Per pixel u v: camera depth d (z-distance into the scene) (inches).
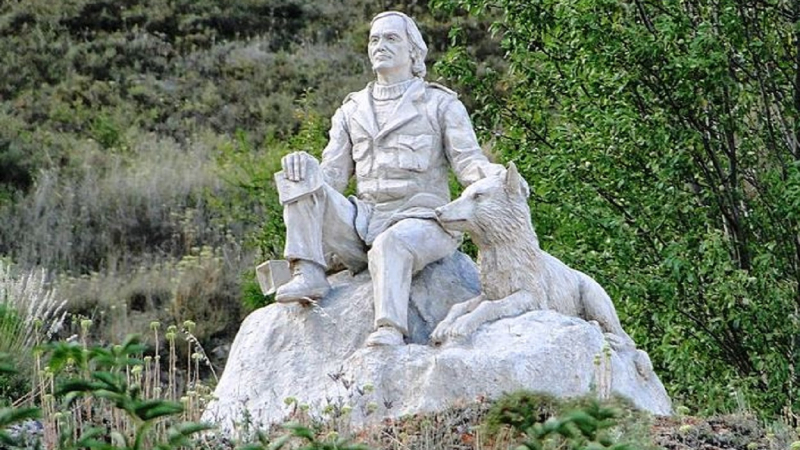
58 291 1101.1
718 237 784.3
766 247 820.0
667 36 816.3
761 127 850.8
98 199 1258.6
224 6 1718.8
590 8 843.4
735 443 490.9
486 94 899.4
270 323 567.2
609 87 852.6
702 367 768.3
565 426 311.1
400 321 537.6
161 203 1258.6
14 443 309.4
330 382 538.3
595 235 843.4
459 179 578.2
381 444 473.4
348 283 573.9
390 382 520.4
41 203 1244.5
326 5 1745.8
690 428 495.2
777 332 786.2
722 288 770.8
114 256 1186.6
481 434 454.6
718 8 836.6
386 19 592.7
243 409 530.6
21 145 1359.5
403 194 575.2
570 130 864.9
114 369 351.9
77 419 455.5
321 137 1031.0
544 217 863.7
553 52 880.9
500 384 512.1
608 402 447.2
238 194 1232.2
